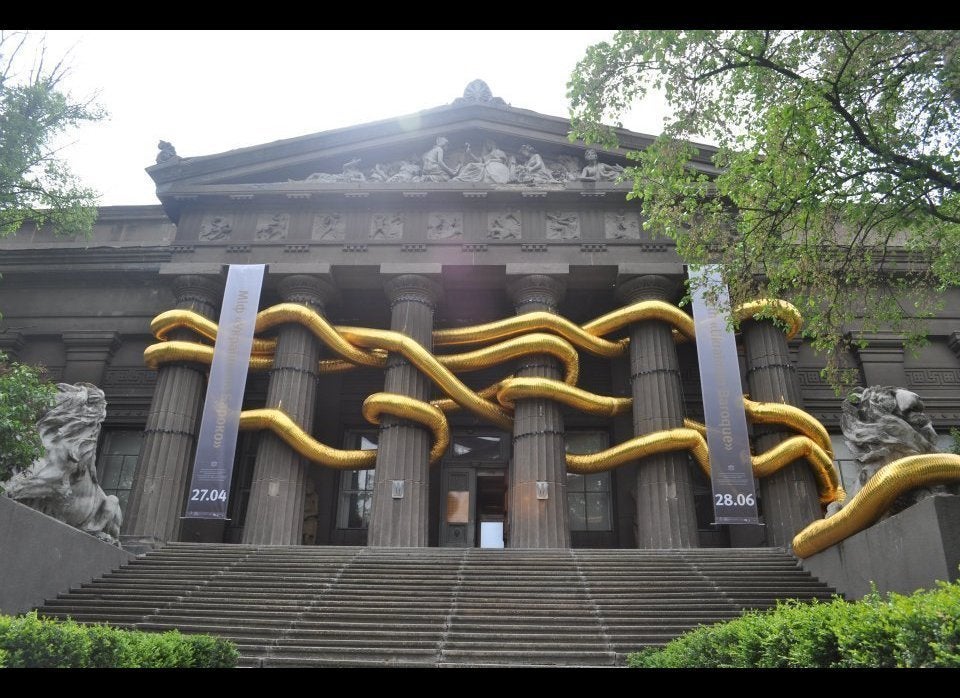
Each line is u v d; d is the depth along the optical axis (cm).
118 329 2772
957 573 1012
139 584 1514
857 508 1266
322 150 2620
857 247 1452
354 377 2784
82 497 1518
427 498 2177
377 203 2520
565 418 2709
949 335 2611
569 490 2641
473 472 2686
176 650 712
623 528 2514
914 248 1609
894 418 1290
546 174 2530
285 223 2519
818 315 1521
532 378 2223
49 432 1478
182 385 2289
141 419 2639
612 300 2625
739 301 1445
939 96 1272
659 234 2428
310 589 1498
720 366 2125
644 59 1334
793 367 2297
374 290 2588
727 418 2061
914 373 2577
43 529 1339
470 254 2427
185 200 2544
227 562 1678
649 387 2239
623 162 2569
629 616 1352
